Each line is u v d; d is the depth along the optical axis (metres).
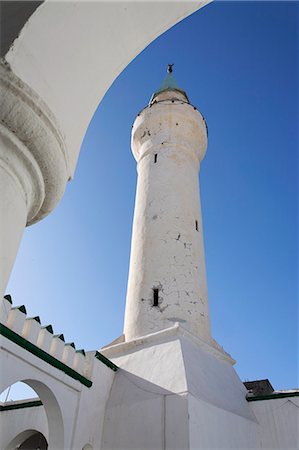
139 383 10.48
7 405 11.93
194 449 8.30
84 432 9.25
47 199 2.96
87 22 2.90
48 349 8.78
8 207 2.35
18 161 2.49
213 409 9.79
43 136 2.55
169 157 16.98
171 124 17.89
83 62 3.03
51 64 2.69
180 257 14.05
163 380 10.05
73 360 9.72
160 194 15.85
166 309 12.74
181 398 9.17
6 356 7.59
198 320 12.86
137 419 9.54
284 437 11.50
